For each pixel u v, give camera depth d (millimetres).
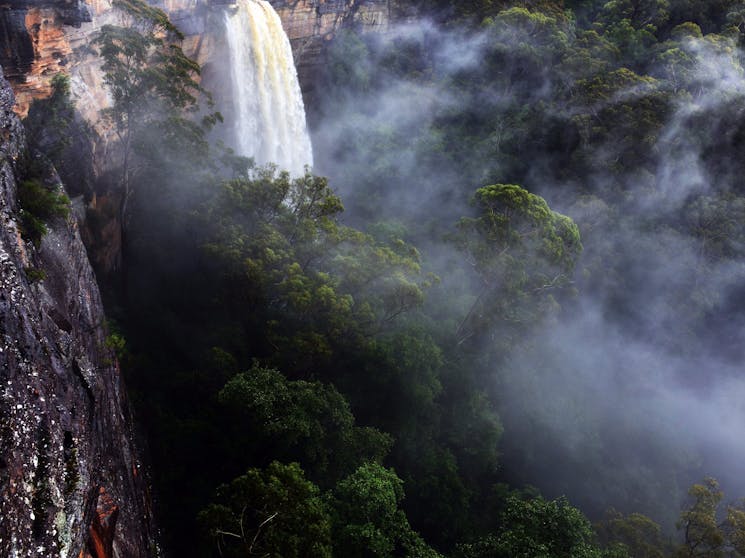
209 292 36219
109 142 34969
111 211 36000
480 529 34406
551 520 25141
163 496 28016
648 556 29391
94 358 23562
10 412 14531
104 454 21125
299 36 59719
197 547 26516
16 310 16031
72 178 31344
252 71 50188
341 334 32750
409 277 35156
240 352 33281
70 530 15727
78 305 22938
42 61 28562
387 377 33438
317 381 30125
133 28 32625
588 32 69938
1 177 19406
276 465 22953
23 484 14477
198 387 31922
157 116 35562
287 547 21109
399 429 34156
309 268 34781
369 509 25156
